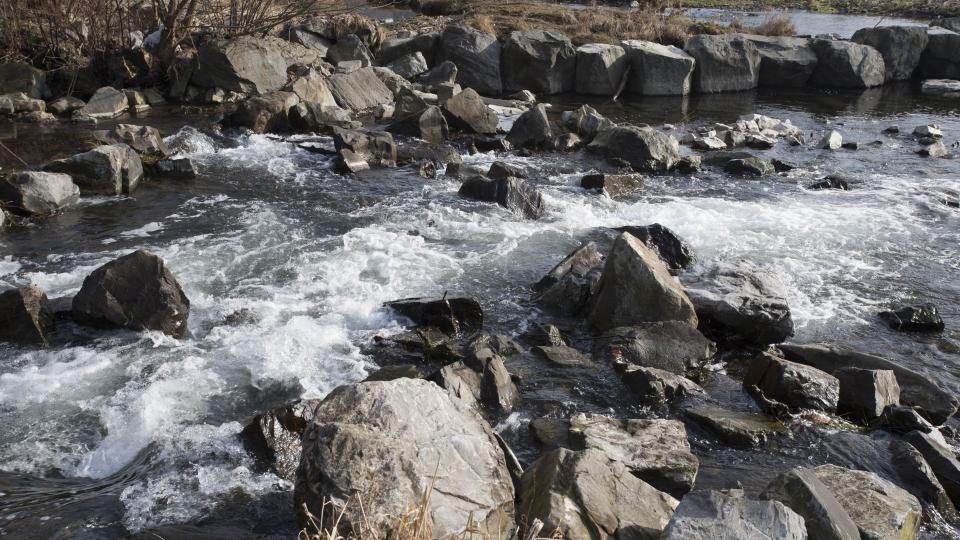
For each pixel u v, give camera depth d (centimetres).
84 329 858
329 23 2228
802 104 2238
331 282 995
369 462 511
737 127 1855
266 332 865
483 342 842
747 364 855
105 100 1725
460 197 1323
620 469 575
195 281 987
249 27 1916
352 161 1439
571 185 1424
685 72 2291
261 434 657
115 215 1201
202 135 1574
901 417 732
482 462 551
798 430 720
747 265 998
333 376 787
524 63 2234
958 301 1016
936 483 645
